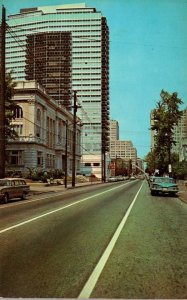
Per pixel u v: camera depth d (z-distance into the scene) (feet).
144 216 57.21
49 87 296.92
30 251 31.24
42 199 97.25
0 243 34.71
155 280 22.95
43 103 297.12
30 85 274.16
